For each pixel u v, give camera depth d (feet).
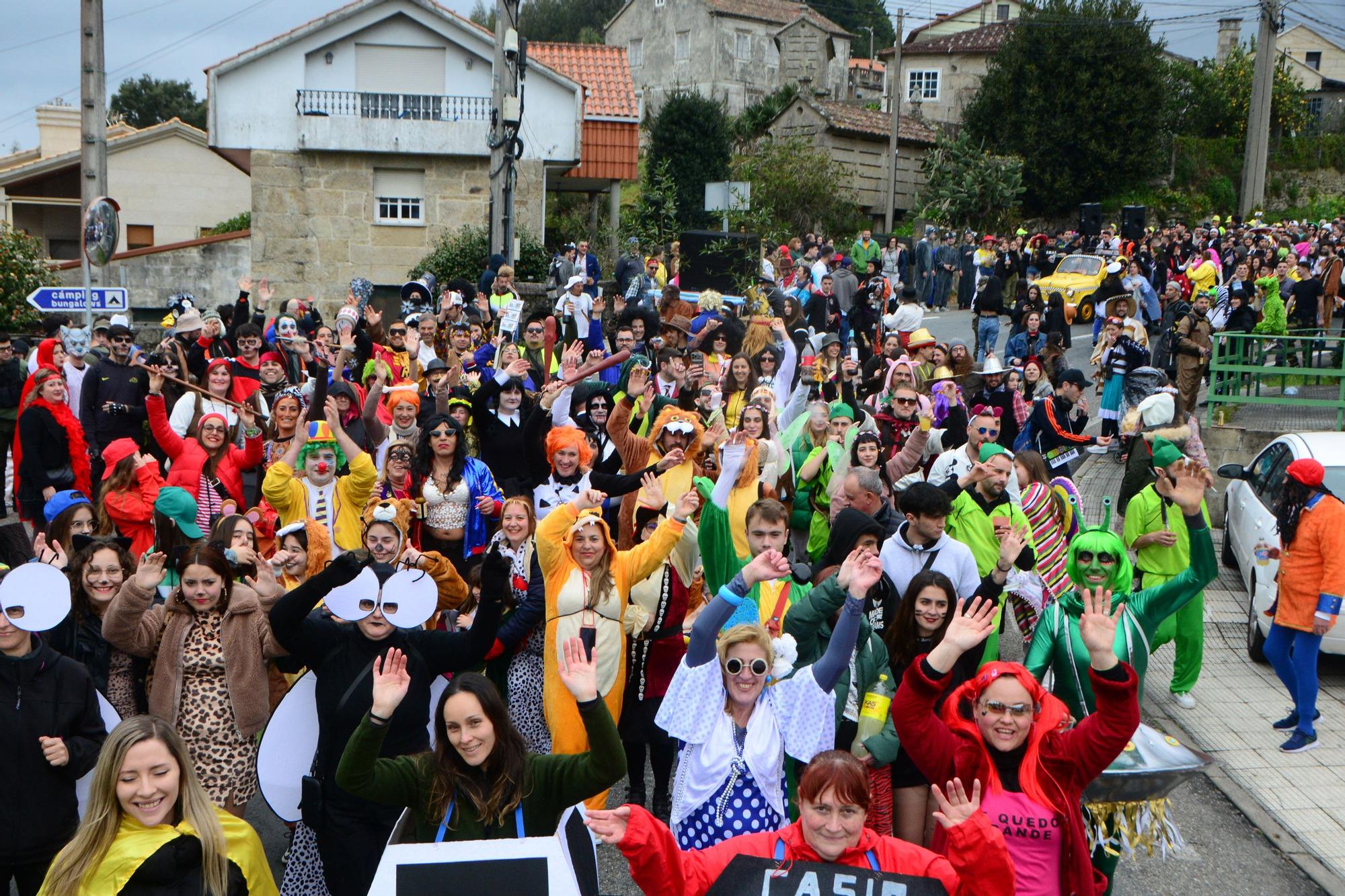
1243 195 106.32
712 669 15.49
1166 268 90.89
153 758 13.46
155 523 21.01
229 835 14.55
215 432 27.55
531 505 21.06
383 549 18.84
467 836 13.61
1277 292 65.21
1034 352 59.77
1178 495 18.22
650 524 24.40
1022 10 153.79
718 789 15.15
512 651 20.65
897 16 128.36
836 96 204.33
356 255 86.17
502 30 60.44
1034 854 14.20
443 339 44.98
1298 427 44.06
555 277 73.20
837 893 12.63
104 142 51.26
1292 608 25.49
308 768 17.17
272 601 19.03
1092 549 18.57
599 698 13.69
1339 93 209.36
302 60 83.35
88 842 13.38
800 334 46.73
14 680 15.72
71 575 19.71
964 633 14.34
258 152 84.02
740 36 199.82
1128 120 147.54
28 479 32.01
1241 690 28.94
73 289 39.40
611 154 102.83
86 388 34.42
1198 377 44.32
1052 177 148.66
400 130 83.92
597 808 20.35
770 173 127.95
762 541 19.75
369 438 29.58
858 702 17.70
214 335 39.75
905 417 31.19
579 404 30.22
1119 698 13.93
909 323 60.44
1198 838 21.88
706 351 40.50
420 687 16.89
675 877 12.51
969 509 24.49
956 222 139.95
